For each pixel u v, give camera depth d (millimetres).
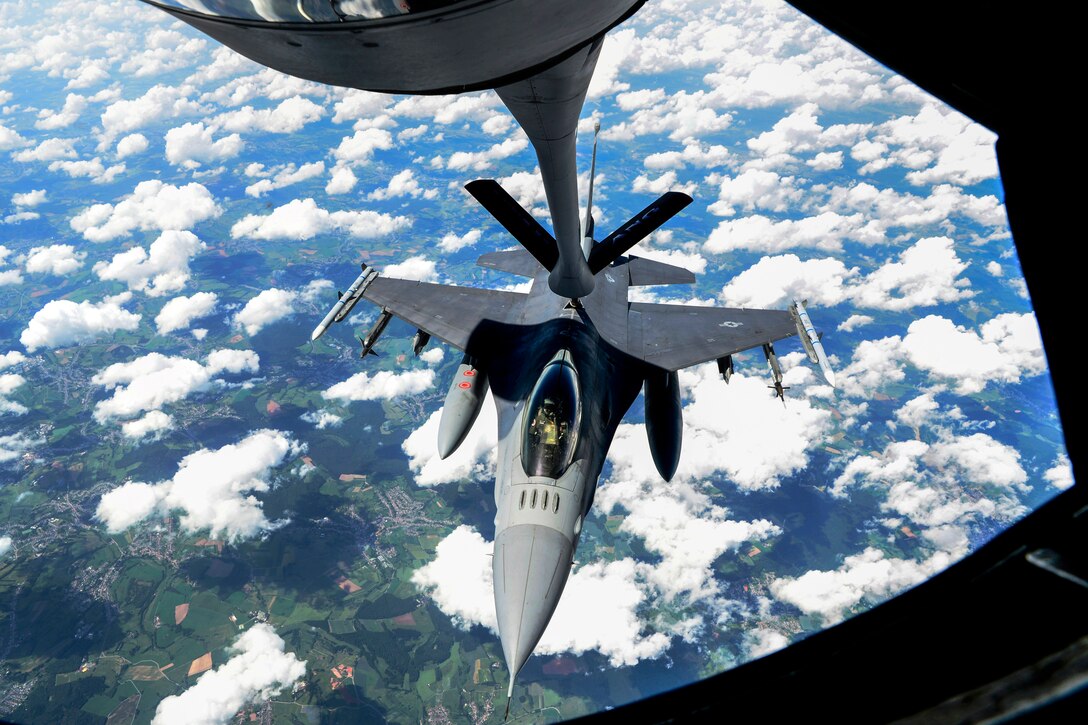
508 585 20484
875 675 2043
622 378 28188
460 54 8734
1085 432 2271
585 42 10203
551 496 21672
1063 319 2445
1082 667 1605
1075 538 2068
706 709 2357
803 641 2426
